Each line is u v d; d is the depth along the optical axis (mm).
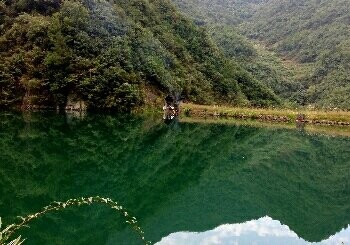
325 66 159125
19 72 67938
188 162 33406
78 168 27938
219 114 66812
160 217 19109
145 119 62562
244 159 35906
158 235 16672
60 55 67188
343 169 33031
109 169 28281
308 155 38406
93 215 18188
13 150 32844
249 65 158750
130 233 16453
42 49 69375
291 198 24406
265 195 24984
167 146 39750
